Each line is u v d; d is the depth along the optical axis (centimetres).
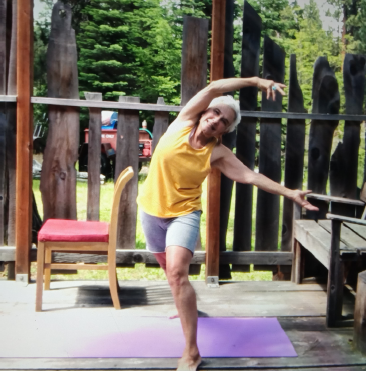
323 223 400
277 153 409
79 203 840
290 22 1883
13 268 400
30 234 396
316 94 408
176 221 273
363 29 1856
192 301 262
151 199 280
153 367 269
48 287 379
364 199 387
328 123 412
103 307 350
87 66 1739
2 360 271
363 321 291
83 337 302
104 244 337
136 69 1809
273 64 401
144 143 1080
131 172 329
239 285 407
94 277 492
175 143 267
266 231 420
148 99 1808
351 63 408
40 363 269
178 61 1842
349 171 419
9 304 348
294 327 329
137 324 323
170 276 262
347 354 293
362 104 411
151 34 1825
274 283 415
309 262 425
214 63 386
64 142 396
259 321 334
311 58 1820
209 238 400
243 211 415
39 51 1775
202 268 530
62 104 384
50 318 327
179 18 1880
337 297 329
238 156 406
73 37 386
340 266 326
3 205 397
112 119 1076
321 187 419
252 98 403
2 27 381
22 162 382
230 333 315
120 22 1828
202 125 264
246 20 395
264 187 277
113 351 285
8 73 391
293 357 287
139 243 588
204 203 879
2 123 390
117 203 333
